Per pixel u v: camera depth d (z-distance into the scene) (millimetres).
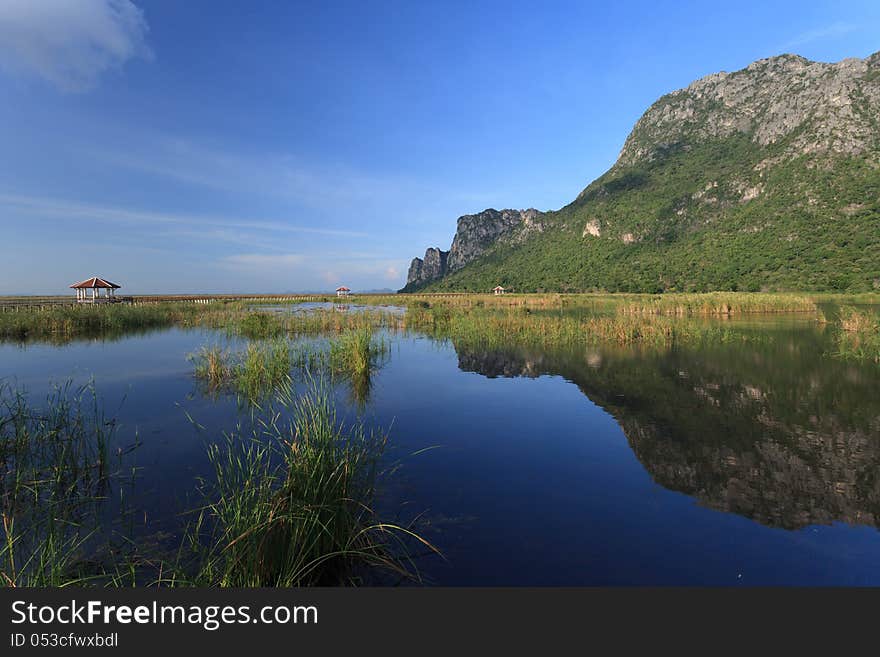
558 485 4910
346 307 40875
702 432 6688
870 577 3318
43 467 5129
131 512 4137
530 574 3359
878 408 7816
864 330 16516
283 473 4848
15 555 3414
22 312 21812
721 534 3914
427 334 19141
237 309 32438
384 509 4340
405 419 7312
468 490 4773
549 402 8383
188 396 8500
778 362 12086
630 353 13992
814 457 5699
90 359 12539
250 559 3119
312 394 8797
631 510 4348
